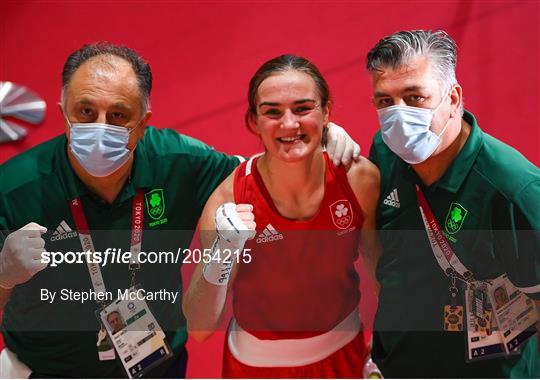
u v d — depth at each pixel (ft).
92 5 17.11
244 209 8.31
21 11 16.99
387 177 9.01
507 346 8.85
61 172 8.86
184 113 14.64
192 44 16.06
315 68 8.38
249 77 15.28
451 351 9.05
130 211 8.99
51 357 9.45
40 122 14.98
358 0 16.71
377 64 8.12
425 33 8.15
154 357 9.27
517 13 15.88
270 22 16.44
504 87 14.49
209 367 10.51
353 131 13.64
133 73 8.33
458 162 8.38
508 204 8.14
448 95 8.20
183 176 9.21
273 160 8.50
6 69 15.74
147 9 16.97
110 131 8.23
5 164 9.07
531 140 13.57
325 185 8.75
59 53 16.06
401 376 9.32
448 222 8.56
